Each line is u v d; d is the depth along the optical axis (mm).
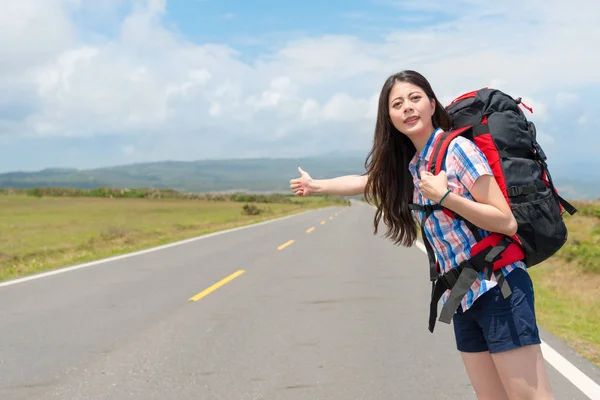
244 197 130250
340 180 3018
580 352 5824
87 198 103000
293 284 10688
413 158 2666
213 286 10469
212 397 4660
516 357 2365
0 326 7277
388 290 9914
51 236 26234
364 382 4988
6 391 4840
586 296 9266
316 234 24328
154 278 11523
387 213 2828
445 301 2613
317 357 5793
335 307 8430
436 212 2490
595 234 16734
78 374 5289
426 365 5473
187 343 6395
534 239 2373
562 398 4457
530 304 2391
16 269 13328
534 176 2393
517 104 2643
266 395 4691
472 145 2402
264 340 6504
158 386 4938
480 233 2424
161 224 35812
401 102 2557
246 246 18734
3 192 111375
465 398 4555
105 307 8500
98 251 17516
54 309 8352
